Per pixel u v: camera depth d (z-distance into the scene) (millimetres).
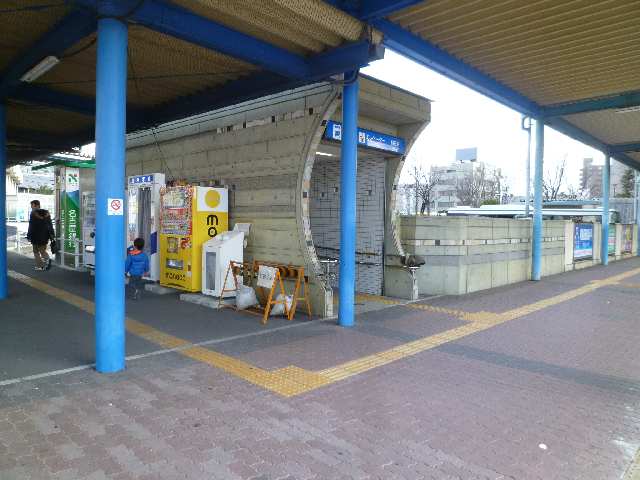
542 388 4828
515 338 6812
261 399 4383
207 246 8914
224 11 5109
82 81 7855
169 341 6258
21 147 13289
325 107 7797
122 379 4824
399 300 9719
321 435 3707
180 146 11250
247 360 5520
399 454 3449
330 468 3238
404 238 10656
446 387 4801
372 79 8562
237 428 3789
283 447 3506
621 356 6012
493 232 11727
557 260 15523
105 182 4926
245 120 9344
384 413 4137
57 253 14711
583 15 6492
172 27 5234
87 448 3420
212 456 3352
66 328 6793
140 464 3223
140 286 10539
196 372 5078
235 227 9312
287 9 5344
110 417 3934
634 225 24578
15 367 5125
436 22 6762
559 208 31266
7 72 7496
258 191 9078
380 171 10250
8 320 7227
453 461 3371
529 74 9148
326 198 10797
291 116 8391
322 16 5500
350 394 4555
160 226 10109
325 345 6227
